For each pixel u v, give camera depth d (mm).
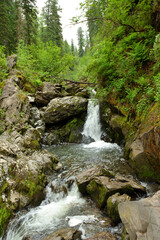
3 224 3578
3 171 4699
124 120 6562
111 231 3230
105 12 5477
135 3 5695
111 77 7258
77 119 11352
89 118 11070
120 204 2131
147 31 5742
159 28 5324
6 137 7375
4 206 3842
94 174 4988
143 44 5703
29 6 19875
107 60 7152
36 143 8656
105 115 9266
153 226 1503
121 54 6523
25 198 4359
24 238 3373
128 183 4281
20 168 5109
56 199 4812
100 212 3895
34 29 23781
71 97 11617
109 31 7090
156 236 1446
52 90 13328
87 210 4055
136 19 6039
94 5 5137
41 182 5176
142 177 4793
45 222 3807
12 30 25047
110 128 9047
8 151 5781
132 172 5273
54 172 6164
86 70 7996
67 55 17906
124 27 6297
